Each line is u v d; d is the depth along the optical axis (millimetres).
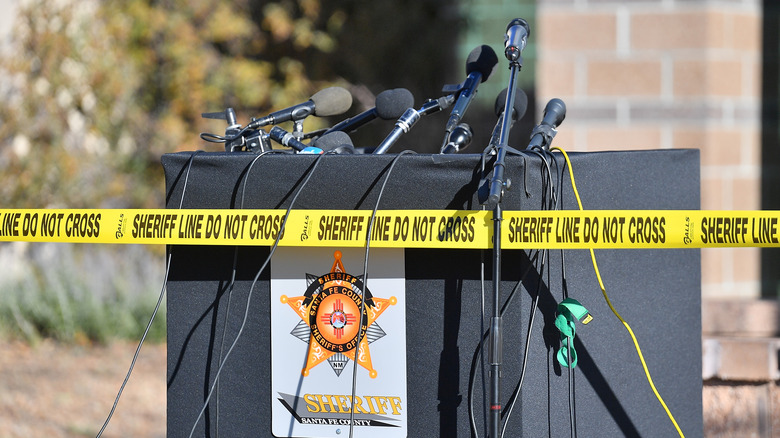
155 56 33906
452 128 8234
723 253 14742
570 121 14805
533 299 7066
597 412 7488
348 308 7246
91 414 22484
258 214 7305
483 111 28516
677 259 7938
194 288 7570
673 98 14570
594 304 7492
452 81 35875
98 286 31156
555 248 6883
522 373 6930
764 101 14938
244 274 7441
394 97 8922
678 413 7941
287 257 7344
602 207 7551
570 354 7180
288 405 7375
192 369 7570
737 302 12859
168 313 7621
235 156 7469
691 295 7996
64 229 7793
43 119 32469
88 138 33312
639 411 7715
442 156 7074
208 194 7523
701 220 6797
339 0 36750
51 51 32375
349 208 7234
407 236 7000
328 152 7590
